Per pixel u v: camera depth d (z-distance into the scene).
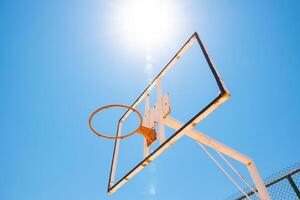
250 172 2.88
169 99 2.88
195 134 2.67
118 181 3.01
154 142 2.76
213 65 2.38
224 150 2.82
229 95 2.04
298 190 3.01
